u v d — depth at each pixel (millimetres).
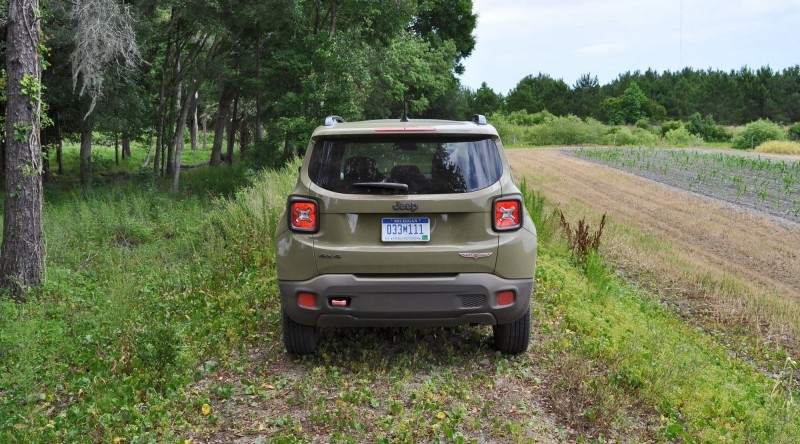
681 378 5117
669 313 8969
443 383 4934
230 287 7691
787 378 6801
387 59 32469
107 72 21984
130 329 5875
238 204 11812
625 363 5258
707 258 13500
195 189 29266
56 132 28969
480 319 4879
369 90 31719
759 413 4801
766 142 58500
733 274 12039
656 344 5855
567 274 9359
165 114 36156
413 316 4793
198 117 77375
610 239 14250
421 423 4188
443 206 4758
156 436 4121
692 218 18438
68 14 17250
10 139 8031
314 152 4992
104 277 8648
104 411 4410
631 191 24938
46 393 4867
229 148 45875
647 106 107688
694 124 81438
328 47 26453
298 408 4539
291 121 25109
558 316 6969
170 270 8688
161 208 16375
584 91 109875
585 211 18578
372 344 5758
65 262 9773
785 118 107062
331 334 5992
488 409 4453
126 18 17812
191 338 5883
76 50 16672
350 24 30078
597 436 4184
